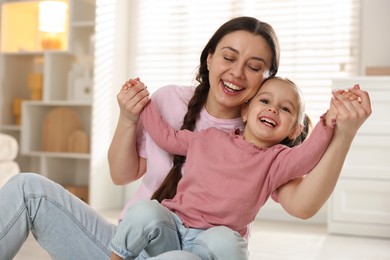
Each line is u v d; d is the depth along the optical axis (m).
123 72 4.80
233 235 1.21
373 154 3.50
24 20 4.91
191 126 1.55
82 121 4.79
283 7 4.38
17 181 1.38
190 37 4.70
